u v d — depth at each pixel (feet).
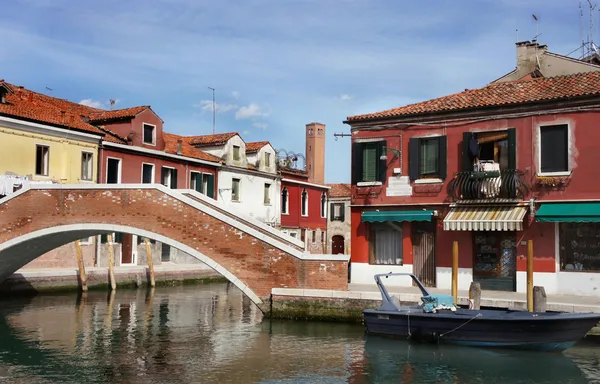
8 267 65.46
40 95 90.38
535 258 53.83
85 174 82.28
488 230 56.18
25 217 57.21
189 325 54.08
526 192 54.39
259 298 52.70
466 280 57.11
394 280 61.00
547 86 57.00
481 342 42.75
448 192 58.18
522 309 45.32
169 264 98.73
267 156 116.98
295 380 35.83
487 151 57.16
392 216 59.98
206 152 107.55
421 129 60.44
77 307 64.54
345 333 47.52
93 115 94.07
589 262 52.01
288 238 55.93
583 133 52.06
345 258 50.80
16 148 72.84
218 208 56.39
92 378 36.45
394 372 37.47
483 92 60.70
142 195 55.21
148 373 37.45
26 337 48.24
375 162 63.16
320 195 133.49
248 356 41.42
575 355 41.04
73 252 80.38
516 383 35.37
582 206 51.44
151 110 93.09
